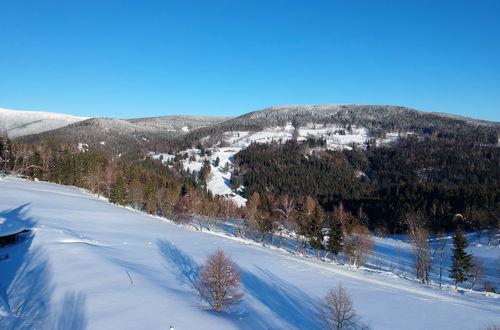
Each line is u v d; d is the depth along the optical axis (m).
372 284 48.84
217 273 28.30
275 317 29.80
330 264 66.44
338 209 127.81
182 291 31.48
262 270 47.41
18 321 21.38
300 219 90.81
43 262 33.94
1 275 31.05
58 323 21.64
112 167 132.00
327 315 31.44
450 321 34.03
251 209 98.62
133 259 41.66
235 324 25.09
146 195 110.81
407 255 85.12
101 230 59.72
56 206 75.44
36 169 128.75
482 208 111.44
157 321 22.84
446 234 111.75
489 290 57.78
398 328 31.34
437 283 61.53
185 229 82.62
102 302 25.20
